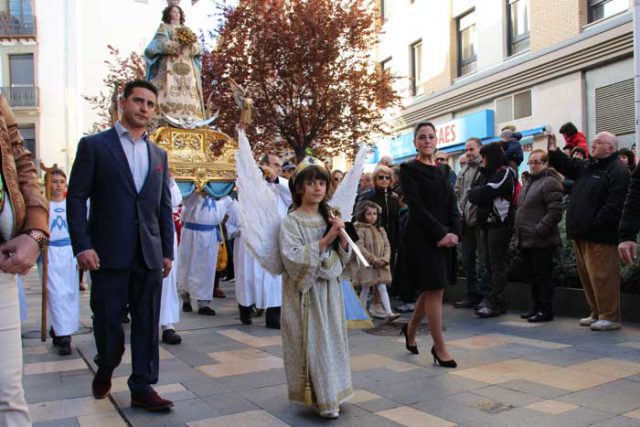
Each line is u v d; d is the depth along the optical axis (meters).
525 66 14.70
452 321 6.57
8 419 2.32
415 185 4.62
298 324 3.52
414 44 20.44
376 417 3.44
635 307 6.11
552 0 13.93
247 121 7.94
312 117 12.89
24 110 25.02
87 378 4.39
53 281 5.27
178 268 7.50
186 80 7.71
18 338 2.37
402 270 4.68
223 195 7.32
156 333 3.73
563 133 8.88
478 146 7.75
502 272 6.78
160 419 3.46
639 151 9.25
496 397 3.75
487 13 16.36
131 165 3.77
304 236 3.59
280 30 12.16
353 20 12.58
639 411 3.43
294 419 3.44
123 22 26.45
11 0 25.17
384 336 5.82
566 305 6.72
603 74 12.83
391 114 16.91
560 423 3.26
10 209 2.34
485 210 6.78
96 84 25.94
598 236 5.74
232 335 6.01
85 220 3.57
